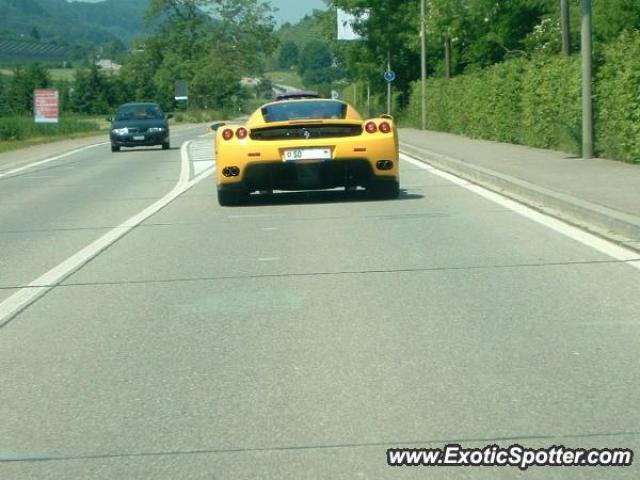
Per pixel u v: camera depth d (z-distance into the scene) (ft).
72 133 224.53
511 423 20.52
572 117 85.51
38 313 31.89
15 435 20.90
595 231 45.03
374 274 36.52
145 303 32.78
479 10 167.12
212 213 57.47
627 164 72.64
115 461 19.34
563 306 30.45
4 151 146.00
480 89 127.65
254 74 533.14
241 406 22.20
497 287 33.50
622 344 26.09
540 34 139.54
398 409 21.61
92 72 415.85
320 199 63.26
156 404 22.56
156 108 148.46
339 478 18.11
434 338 27.25
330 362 25.30
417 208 56.34
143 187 77.71
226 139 58.85
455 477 18.01
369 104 269.23
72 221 56.29
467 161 83.82
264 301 32.50
